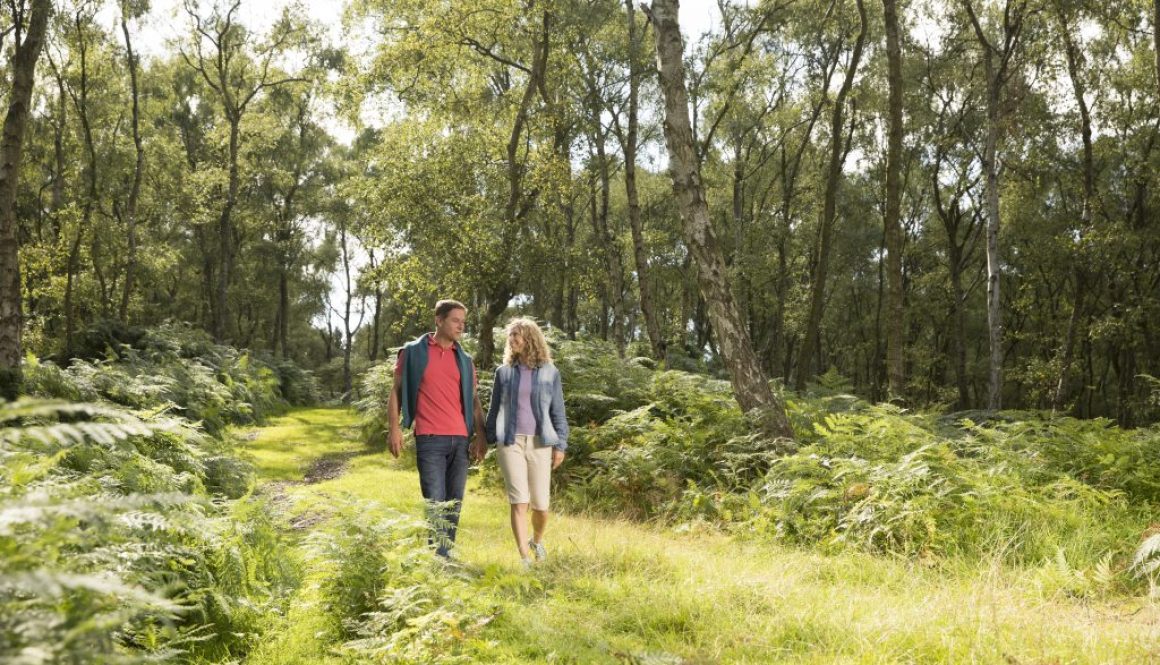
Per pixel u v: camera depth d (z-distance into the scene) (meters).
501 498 9.31
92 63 27.94
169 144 38.25
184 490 5.04
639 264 18.81
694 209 9.53
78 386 11.44
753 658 3.66
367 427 17.17
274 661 3.67
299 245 46.69
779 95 30.94
